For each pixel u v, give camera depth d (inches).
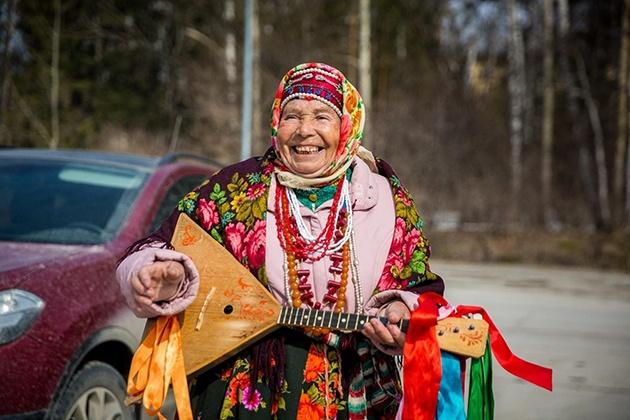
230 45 973.8
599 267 587.8
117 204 164.4
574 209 827.4
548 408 213.0
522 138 1013.8
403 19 1144.8
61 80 1037.2
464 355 85.1
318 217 92.8
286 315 88.7
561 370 254.2
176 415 92.7
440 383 85.0
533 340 300.5
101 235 155.0
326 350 90.0
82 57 1105.4
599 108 975.0
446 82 1016.9
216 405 90.9
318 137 91.6
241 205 93.8
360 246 91.7
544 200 803.4
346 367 91.1
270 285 91.5
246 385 89.7
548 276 520.1
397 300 88.0
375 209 93.9
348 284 90.4
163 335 90.6
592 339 304.0
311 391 88.6
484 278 503.8
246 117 512.7
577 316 357.1
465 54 1161.4
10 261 135.6
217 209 94.6
